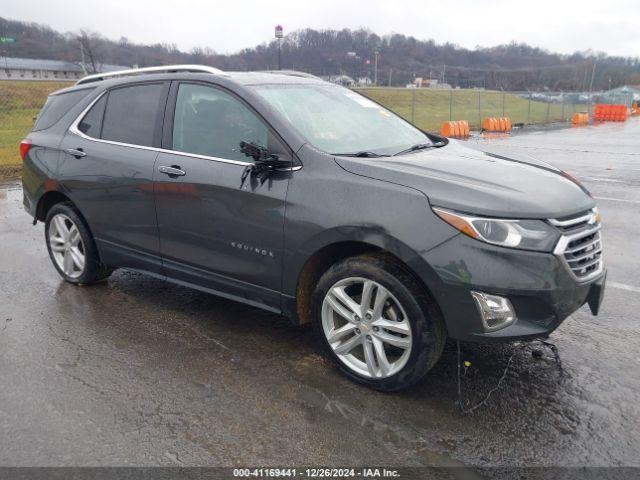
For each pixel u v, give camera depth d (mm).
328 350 3311
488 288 2711
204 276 3801
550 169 3619
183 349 3668
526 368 3426
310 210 3135
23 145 4938
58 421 2887
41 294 4621
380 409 2994
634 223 7062
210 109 3725
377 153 3471
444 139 4289
